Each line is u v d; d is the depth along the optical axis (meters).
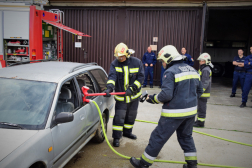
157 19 9.34
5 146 2.06
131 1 9.23
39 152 2.20
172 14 9.23
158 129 2.95
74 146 2.97
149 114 5.98
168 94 2.76
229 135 4.74
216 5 8.89
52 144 2.40
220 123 5.46
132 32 9.57
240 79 8.02
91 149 3.86
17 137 2.21
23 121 2.45
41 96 2.67
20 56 6.76
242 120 5.72
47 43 7.48
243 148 4.14
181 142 3.11
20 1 6.43
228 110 6.57
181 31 9.28
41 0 6.62
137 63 3.89
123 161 3.51
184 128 3.02
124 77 3.82
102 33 9.77
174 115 2.84
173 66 2.92
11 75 2.98
